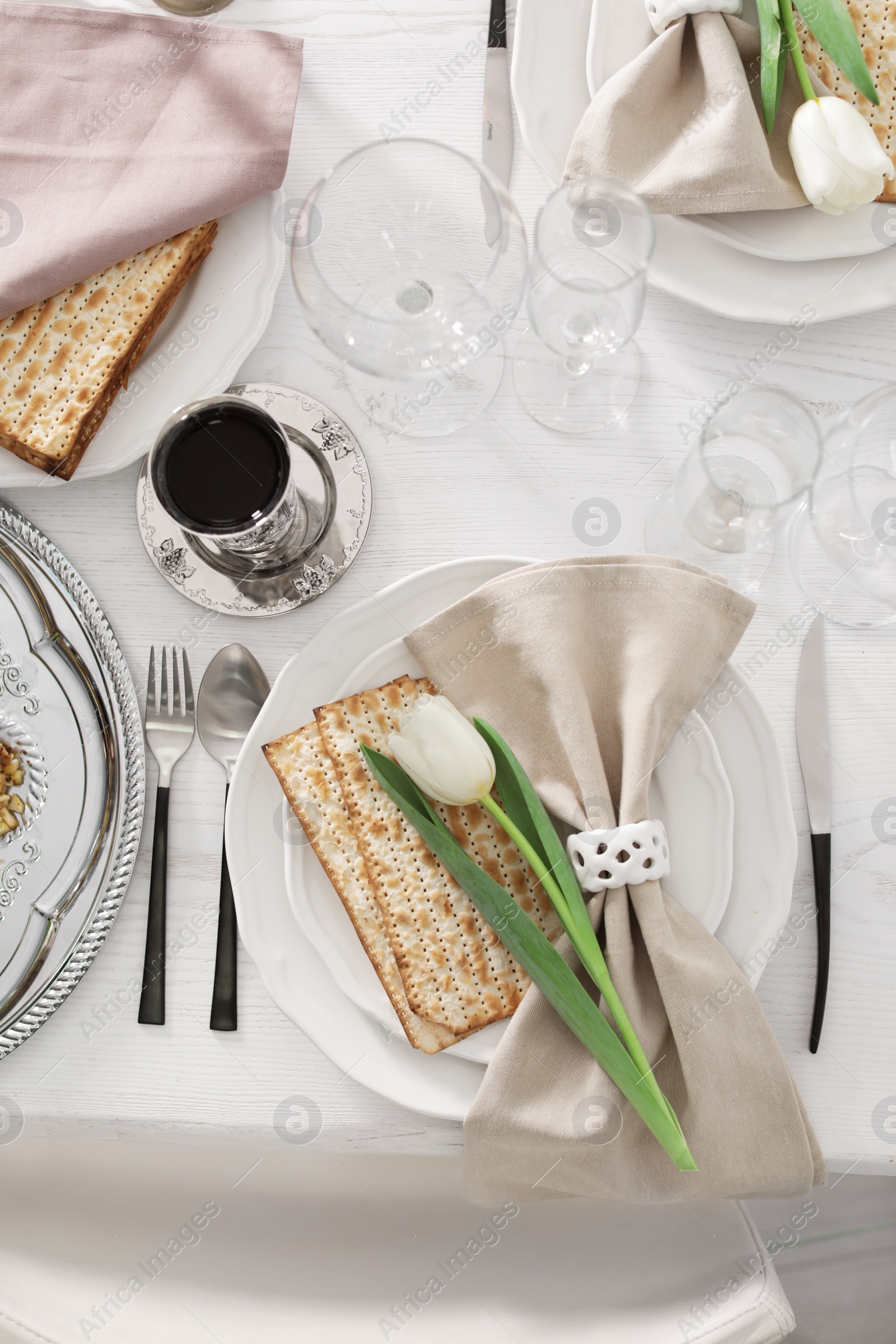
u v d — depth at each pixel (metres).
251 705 0.76
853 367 0.78
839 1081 0.71
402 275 0.66
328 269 0.67
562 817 0.67
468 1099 0.68
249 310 0.76
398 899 0.69
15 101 0.74
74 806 0.75
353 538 0.77
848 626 0.76
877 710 0.75
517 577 0.68
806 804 0.74
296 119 0.82
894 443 0.72
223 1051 0.73
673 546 0.76
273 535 0.72
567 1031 0.66
